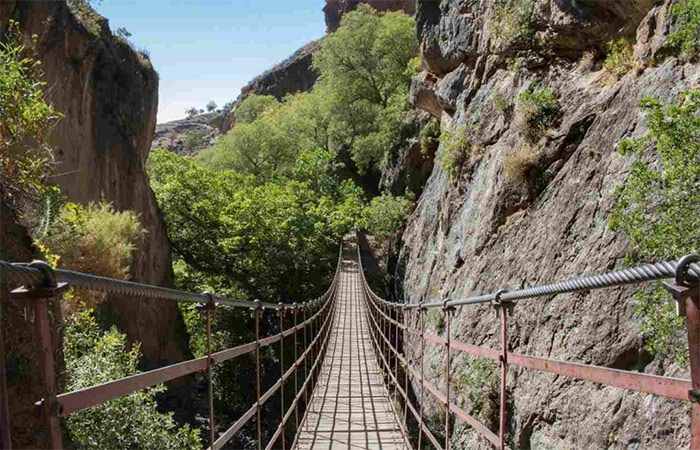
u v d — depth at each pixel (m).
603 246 6.73
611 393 5.75
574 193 7.96
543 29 11.16
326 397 11.80
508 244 9.66
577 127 9.06
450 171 14.67
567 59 10.65
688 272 1.50
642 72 7.83
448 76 17.45
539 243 8.49
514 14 12.05
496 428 8.29
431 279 15.95
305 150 50.50
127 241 11.48
